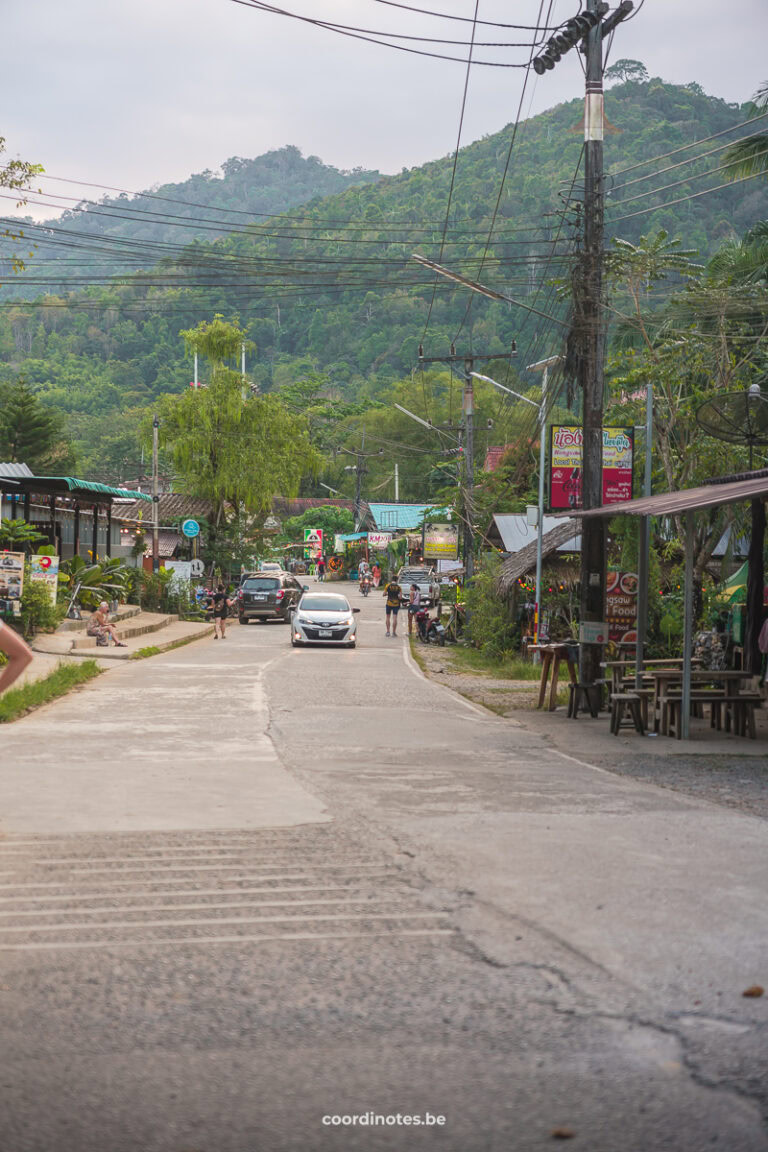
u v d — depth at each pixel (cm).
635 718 1359
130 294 16600
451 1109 332
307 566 10075
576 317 1681
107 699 1692
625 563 1883
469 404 3712
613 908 540
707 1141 314
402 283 3306
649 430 2145
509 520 3588
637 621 1470
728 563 2211
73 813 791
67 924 520
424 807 827
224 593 3622
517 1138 315
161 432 5584
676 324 2917
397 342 15300
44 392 16525
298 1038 384
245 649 3141
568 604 2911
